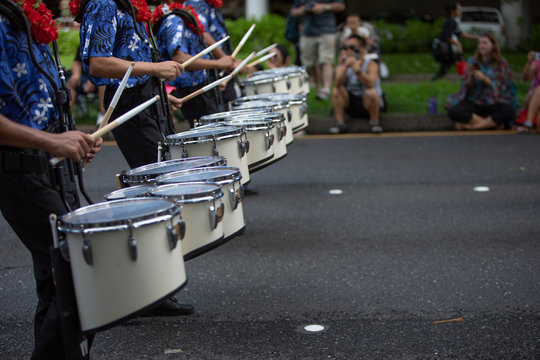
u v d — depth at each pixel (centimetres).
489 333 379
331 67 1226
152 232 244
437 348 363
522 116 1035
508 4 2119
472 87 1053
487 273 470
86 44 367
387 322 397
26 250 552
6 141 255
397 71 1723
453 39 1511
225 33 652
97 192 735
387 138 1024
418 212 631
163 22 517
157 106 414
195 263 509
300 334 385
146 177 328
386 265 492
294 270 488
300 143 1007
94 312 246
